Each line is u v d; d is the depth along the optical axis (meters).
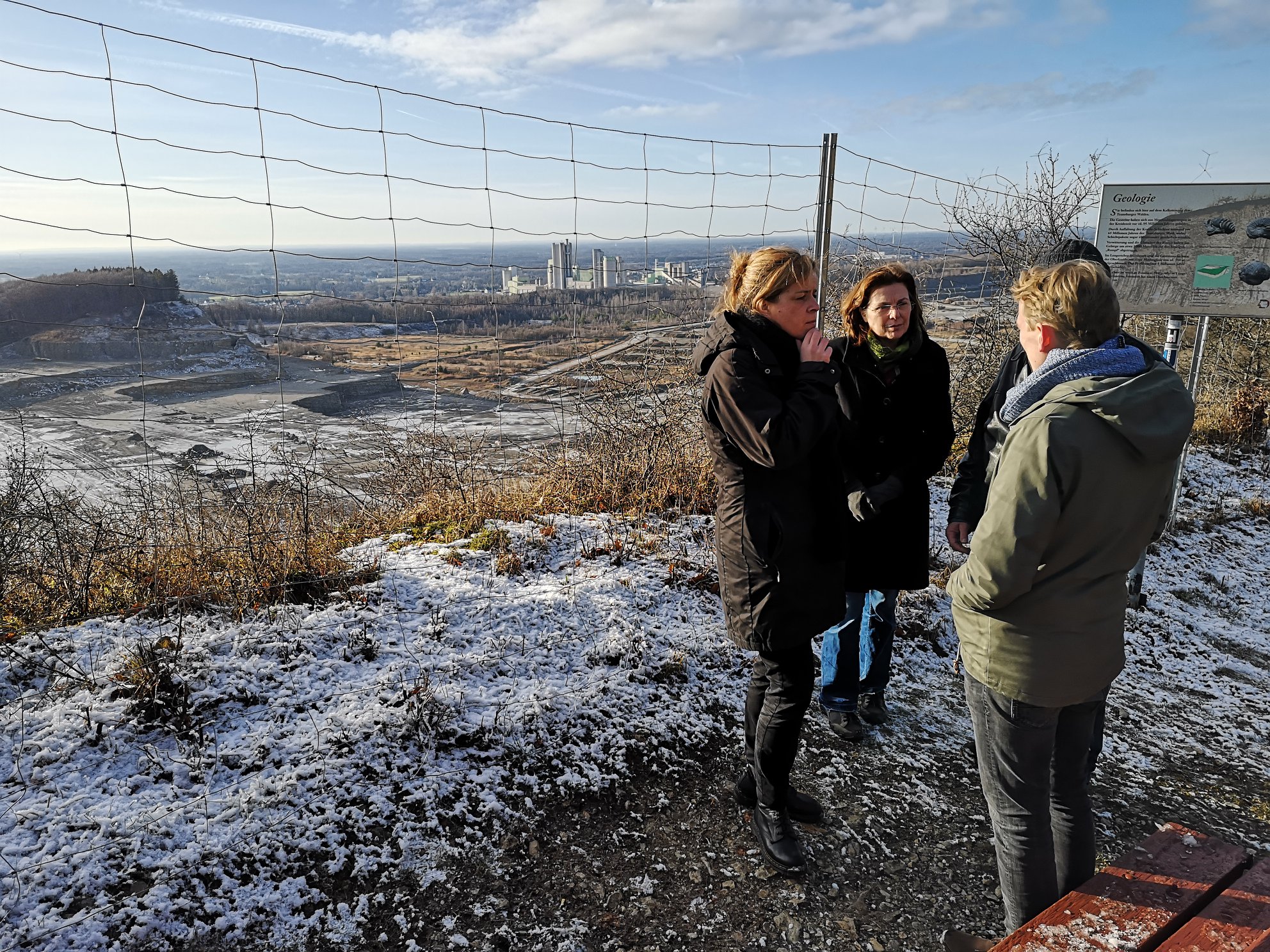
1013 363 2.47
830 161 4.57
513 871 2.21
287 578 3.24
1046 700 1.70
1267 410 8.22
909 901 2.27
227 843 2.09
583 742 2.72
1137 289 4.66
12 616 2.97
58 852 1.97
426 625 3.13
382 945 1.94
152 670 2.56
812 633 2.14
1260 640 4.54
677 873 2.28
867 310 2.62
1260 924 1.50
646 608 3.55
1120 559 1.66
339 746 2.46
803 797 2.55
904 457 2.71
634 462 4.82
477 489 4.59
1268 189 4.28
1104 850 2.58
